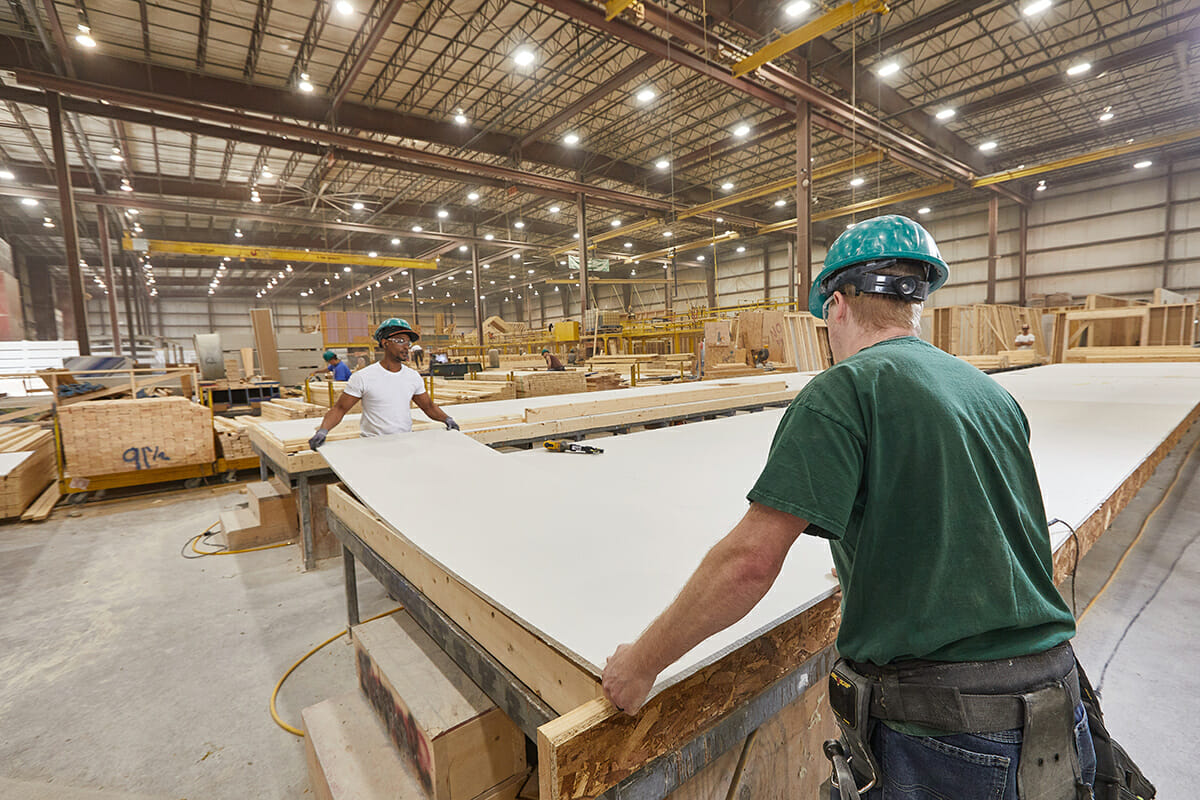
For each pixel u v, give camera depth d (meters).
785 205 24.06
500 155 17.12
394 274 32.41
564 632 1.17
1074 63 13.41
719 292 32.59
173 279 34.66
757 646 1.25
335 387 7.63
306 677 2.77
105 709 2.55
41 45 11.55
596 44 11.62
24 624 3.35
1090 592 3.44
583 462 3.17
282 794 2.07
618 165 19.75
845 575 0.96
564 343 19.81
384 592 3.71
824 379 0.90
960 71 14.02
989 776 0.80
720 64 11.25
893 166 19.89
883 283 0.97
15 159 17.30
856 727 0.91
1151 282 19.09
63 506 5.95
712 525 1.91
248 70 12.87
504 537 1.77
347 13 9.75
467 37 12.26
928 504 0.83
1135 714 2.35
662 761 1.08
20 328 17.78
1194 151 17.81
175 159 17.42
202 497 6.28
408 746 1.69
